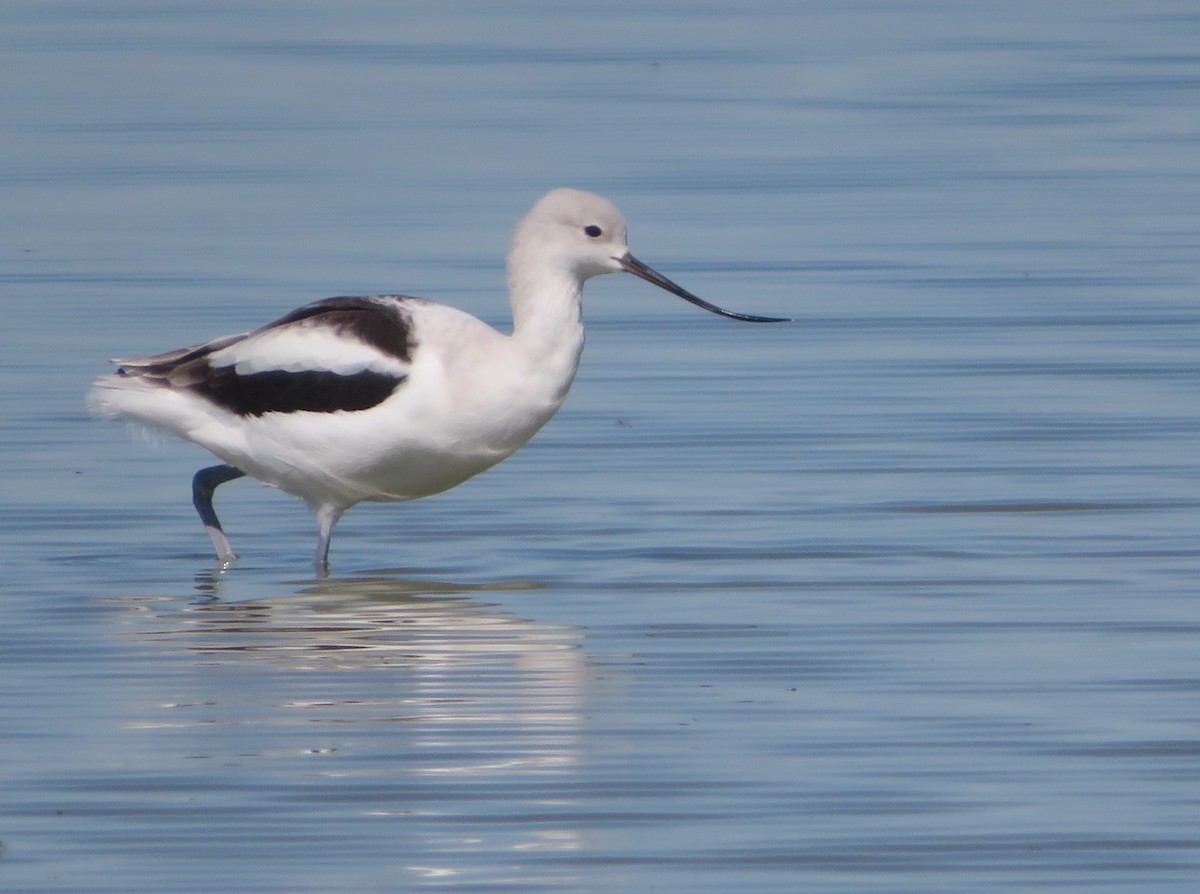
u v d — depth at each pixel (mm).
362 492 13836
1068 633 12359
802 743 10734
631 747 10695
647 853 9531
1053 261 21125
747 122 27234
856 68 30266
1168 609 12750
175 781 10312
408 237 22000
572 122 27250
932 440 16188
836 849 9562
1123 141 26031
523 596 13266
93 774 10406
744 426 16656
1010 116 27375
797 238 22141
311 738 10859
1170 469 15453
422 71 30375
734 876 9328
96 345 18547
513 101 28516
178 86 29547
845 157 25500
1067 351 18328
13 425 16750
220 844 9648
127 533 14742
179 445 16500
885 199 23625
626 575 13625
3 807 10023
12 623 12781
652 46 31906
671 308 20156
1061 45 31656
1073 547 13945
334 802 10062
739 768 10422
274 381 13555
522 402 13492
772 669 11812
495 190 23938
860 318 19453
